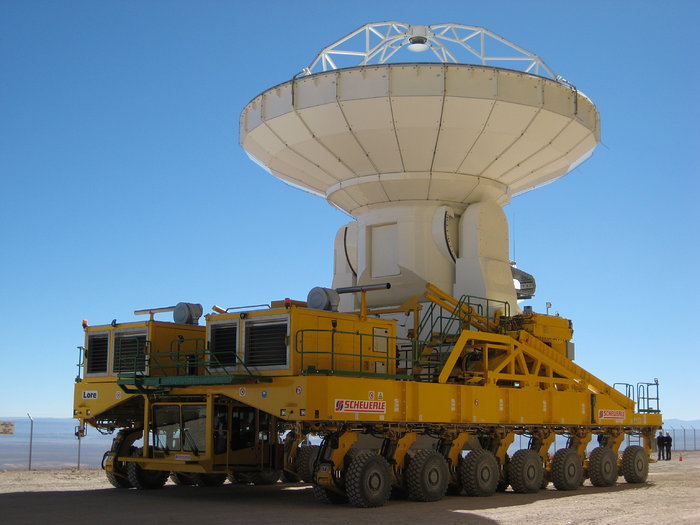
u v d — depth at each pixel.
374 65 26.38
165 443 22.06
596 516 18.12
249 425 22.03
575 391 28.16
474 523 16.78
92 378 24.59
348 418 19.77
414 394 21.80
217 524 16.25
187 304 24.55
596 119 30.36
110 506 19.59
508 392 25.02
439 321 28.38
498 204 31.11
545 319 27.98
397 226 29.56
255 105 29.00
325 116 27.06
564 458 26.27
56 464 55.25
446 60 30.19
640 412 31.03
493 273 28.89
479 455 23.30
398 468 21.50
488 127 27.14
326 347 21.30
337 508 19.44
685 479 31.69
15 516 17.59
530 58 29.34
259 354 20.80
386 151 27.97
